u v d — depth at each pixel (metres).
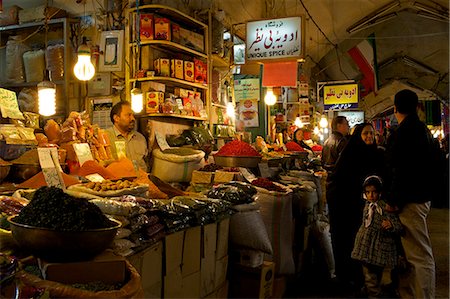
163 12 4.98
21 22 5.05
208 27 5.79
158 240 2.59
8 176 3.05
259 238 3.44
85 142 3.70
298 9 9.20
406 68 14.75
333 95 12.48
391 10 10.71
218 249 3.23
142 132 4.80
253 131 8.52
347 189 4.42
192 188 4.20
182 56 5.53
